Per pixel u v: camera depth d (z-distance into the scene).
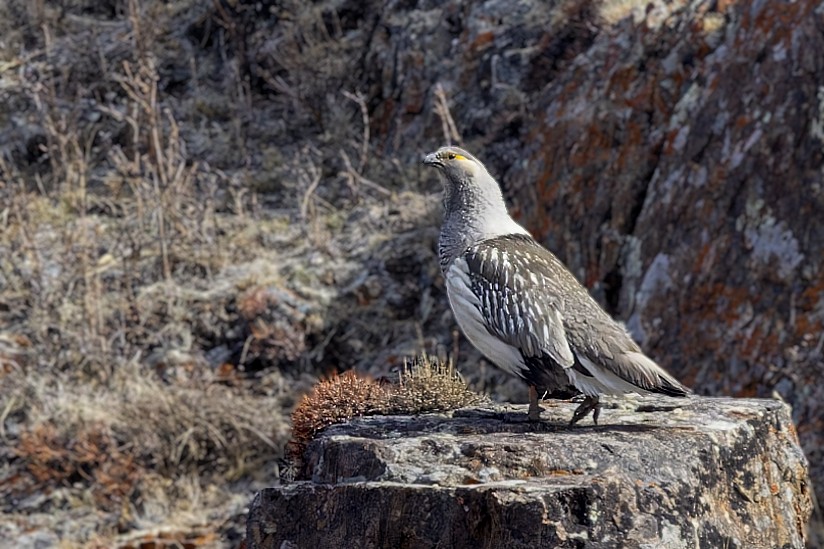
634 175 15.22
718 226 13.98
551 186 15.91
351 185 18.11
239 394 15.48
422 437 7.42
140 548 13.79
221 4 21.69
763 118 14.09
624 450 6.88
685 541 6.39
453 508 6.41
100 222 18.48
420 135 18.67
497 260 7.77
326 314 16.22
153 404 14.84
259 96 20.95
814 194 13.43
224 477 14.63
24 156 20.02
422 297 16.31
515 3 19.00
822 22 14.16
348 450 7.30
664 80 15.49
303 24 20.86
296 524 7.03
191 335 16.22
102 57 21.19
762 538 7.14
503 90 18.05
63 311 16.52
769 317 13.30
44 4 22.94
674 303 13.98
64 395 15.42
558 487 6.29
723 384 13.38
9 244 17.64
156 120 19.34
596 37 17.80
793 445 8.02
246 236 17.72
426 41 19.39
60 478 14.54
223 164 19.73
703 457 7.00
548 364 7.58
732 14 15.67
